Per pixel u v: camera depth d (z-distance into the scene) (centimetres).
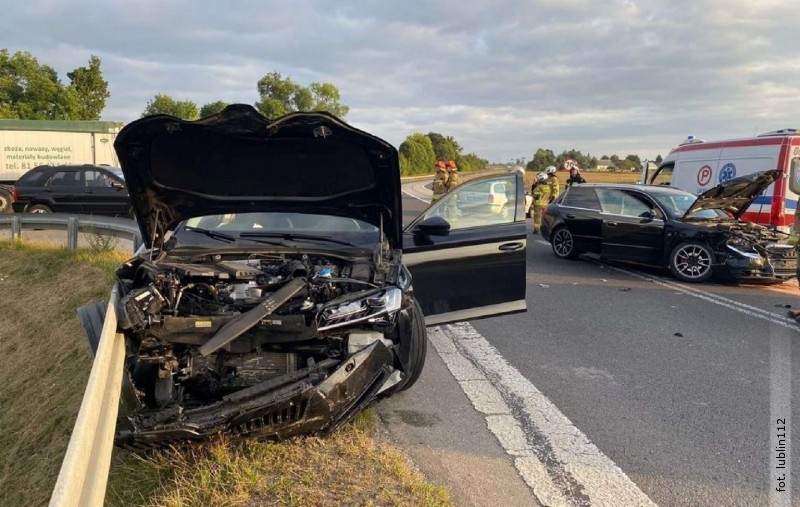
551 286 936
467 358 575
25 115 3812
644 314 755
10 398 723
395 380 402
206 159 402
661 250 1009
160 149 388
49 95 3969
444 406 457
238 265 403
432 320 546
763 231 978
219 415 322
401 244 471
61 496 222
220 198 441
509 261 557
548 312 763
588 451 388
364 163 404
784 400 474
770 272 914
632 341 636
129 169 395
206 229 471
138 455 357
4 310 927
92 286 903
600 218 1105
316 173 418
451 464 369
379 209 450
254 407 323
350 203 447
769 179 981
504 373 532
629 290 909
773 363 565
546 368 548
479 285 554
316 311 353
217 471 334
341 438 380
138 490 333
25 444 620
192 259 418
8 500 538
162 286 361
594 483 350
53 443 590
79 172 1625
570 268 1105
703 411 452
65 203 1600
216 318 344
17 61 3953
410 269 537
